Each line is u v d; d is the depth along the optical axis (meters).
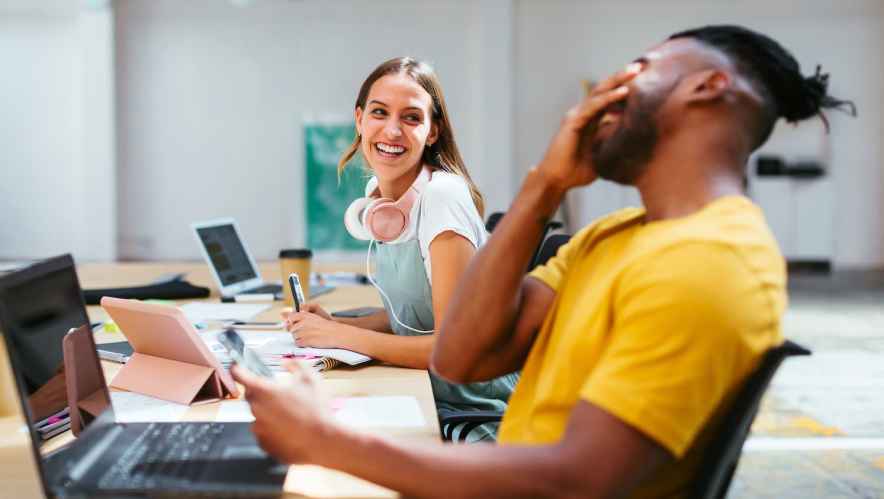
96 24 9.42
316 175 9.81
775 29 9.82
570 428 0.87
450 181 1.84
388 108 1.90
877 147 9.88
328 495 1.04
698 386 0.85
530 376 1.10
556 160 1.07
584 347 0.96
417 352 1.70
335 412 1.38
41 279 1.19
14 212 9.75
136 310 1.50
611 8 9.81
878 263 9.99
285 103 9.78
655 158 1.00
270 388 0.98
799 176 9.68
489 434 1.87
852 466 3.10
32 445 1.02
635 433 0.84
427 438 1.26
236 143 9.80
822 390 4.20
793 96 1.03
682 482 0.97
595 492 0.84
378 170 1.92
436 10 9.76
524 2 9.79
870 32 9.77
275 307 2.63
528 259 1.12
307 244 9.85
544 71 9.87
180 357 1.52
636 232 1.01
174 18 9.67
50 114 9.64
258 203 9.87
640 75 1.01
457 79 9.83
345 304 2.63
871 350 5.13
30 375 1.14
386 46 9.78
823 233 9.75
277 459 1.04
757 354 0.89
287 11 9.70
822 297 7.40
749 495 2.83
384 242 1.89
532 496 0.85
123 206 9.82
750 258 0.89
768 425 3.62
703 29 1.04
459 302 1.14
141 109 9.75
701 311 0.85
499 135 9.73
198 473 1.08
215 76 9.74
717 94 0.97
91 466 1.11
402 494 0.90
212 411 1.40
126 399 1.48
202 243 2.83
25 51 9.56
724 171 0.98
